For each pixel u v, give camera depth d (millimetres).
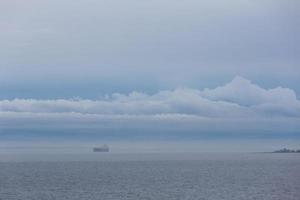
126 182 55750
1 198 43750
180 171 74562
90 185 52906
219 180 57062
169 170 77688
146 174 68438
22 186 52188
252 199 41469
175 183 53781
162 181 56531
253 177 61031
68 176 65438
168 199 41844
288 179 57594
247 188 48219
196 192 45844
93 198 43312
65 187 50938
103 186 51719
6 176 65250
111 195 44688
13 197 44344
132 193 45719
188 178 60125
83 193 46469
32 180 59156
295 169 77375
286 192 45125
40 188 50281
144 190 47875
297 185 50438
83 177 63875
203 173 69062
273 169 78125
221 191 46281
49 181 57656
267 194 44062
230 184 52094
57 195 45062
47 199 43000
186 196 43344
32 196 44781
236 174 66750
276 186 49594
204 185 51344
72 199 42844
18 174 69312
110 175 66938
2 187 51156
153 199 42250
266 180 56469
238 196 43031
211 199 41625
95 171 76812
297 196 42969
